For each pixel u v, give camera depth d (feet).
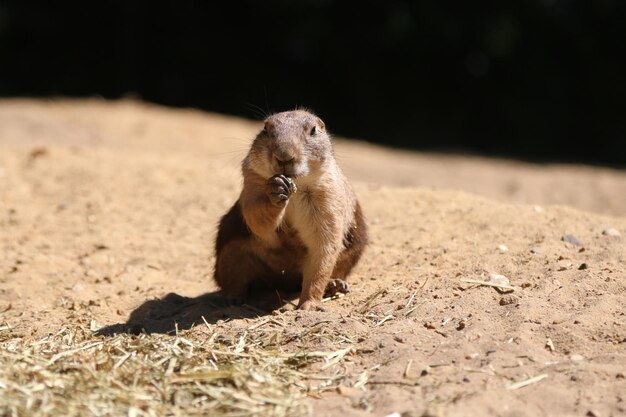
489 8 152.87
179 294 42.93
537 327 32.12
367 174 94.99
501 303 34.60
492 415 25.98
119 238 51.16
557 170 113.39
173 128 106.93
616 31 152.15
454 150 148.56
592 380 27.91
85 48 154.71
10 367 29.04
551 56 155.22
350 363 30.27
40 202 57.93
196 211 55.83
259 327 33.76
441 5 153.99
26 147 74.79
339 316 34.32
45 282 44.50
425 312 34.27
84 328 36.63
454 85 158.40
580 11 153.28
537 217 47.67
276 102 157.89
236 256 39.68
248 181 36.14
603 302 33.81
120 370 29.12
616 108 153.48
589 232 44.37
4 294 42.68
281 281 40.98
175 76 157.07
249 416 26.14
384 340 31.58
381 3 154.30
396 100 159.84
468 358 29.81
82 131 101.76
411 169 101.65
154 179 62.39
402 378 28.60
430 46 154.30
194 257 48.62
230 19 157.99
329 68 158.61
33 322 38.22
